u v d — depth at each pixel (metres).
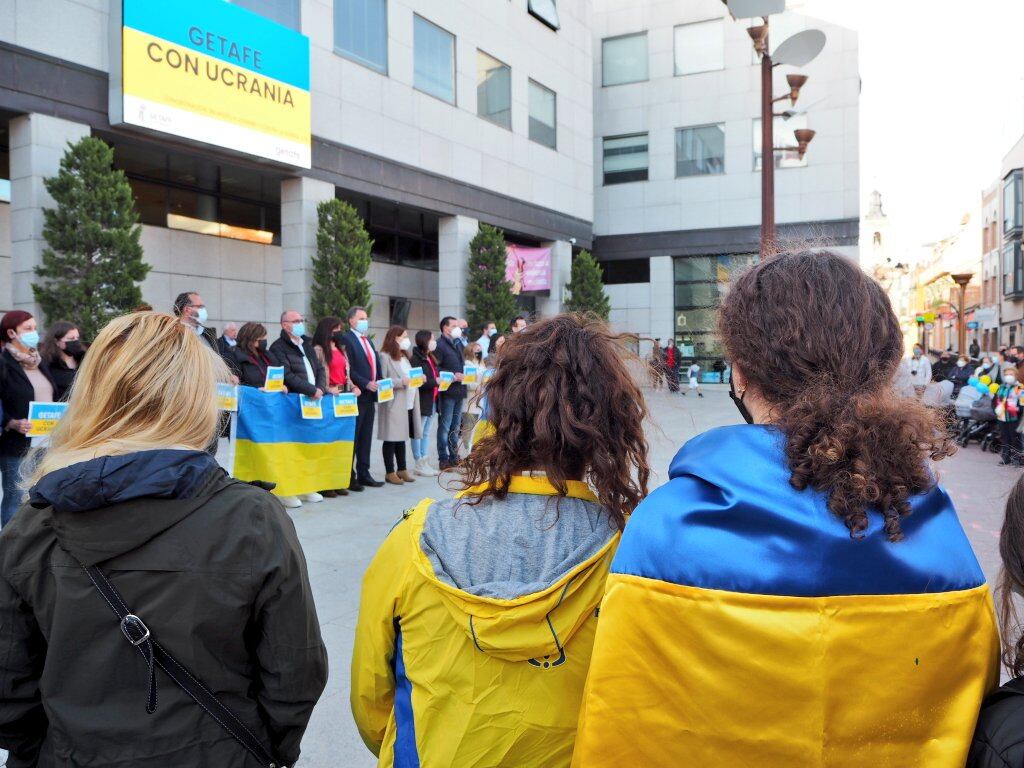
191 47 12.55
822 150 26.41
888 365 1.06
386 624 1.38
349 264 15.12
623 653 0.99
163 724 1.31
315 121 15.56
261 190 16.95
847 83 25.98
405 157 17.91
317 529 6.02
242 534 1.35
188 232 15.68
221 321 16.38
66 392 5.03
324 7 15.73
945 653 0.95
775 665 0.91
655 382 1.57
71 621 1.30
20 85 10.73
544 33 23.11
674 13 27.83
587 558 1.24
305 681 1.42
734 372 1.18
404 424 8.00
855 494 0.93
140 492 1.26
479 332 19.02
